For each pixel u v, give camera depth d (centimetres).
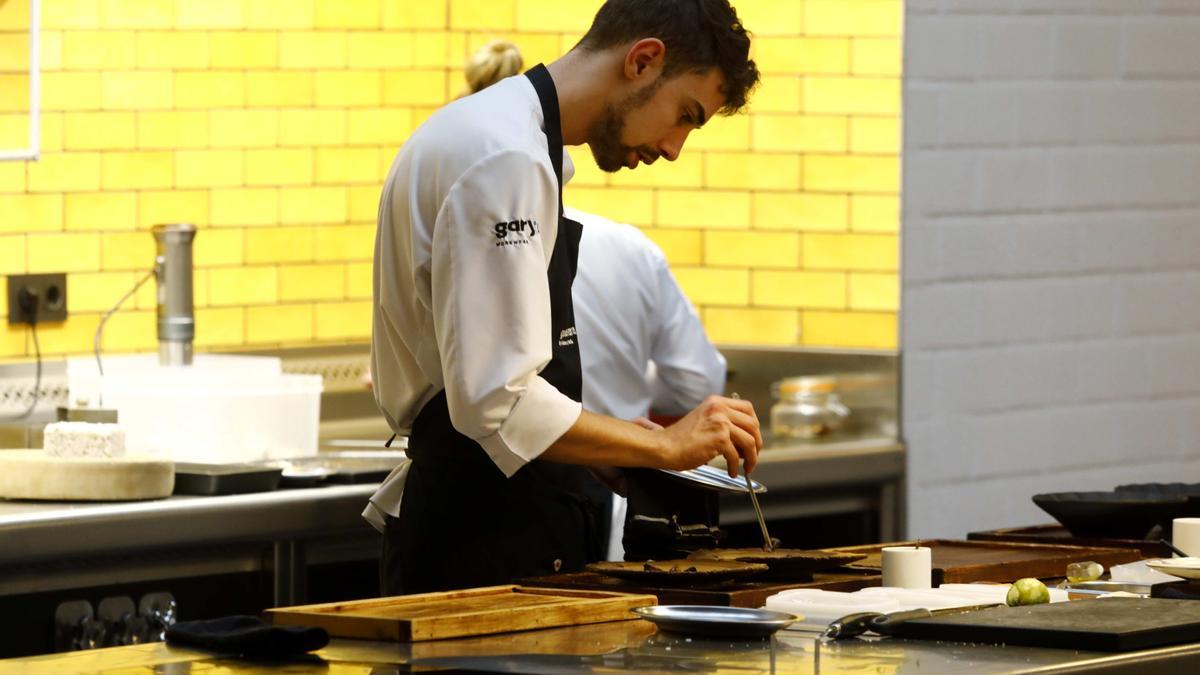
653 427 488
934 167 773
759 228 782
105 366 682
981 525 788
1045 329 803
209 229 784
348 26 822
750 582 427
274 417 615
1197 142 838
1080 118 808
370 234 837
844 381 775
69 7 739
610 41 466
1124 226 822
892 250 766
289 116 806
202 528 532
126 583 588
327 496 558
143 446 600
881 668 323
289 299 810
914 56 764
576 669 323
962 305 782
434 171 440
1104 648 340
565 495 486
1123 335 824
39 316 732
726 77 469
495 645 349
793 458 707
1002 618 359
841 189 772
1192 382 843
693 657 334
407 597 393
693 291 792
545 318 435
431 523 473
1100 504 518
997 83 786
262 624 371
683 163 789
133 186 760
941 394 777
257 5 794
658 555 475
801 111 774
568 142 473
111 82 752
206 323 785
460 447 469
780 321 784
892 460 749
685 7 463
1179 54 832
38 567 516
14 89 681
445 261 430
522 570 475
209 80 781
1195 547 469
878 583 429
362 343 829
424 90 847
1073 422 813
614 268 640
